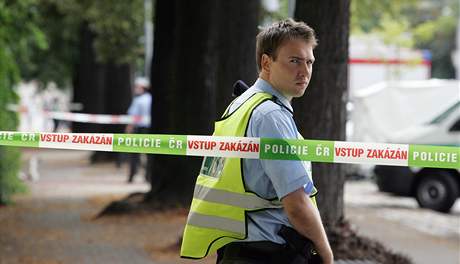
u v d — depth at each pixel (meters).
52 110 82.81
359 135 42.88
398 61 54.84
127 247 21.44
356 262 16.86
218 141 7.95
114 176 44.97
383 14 57.19
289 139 7.82
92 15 48.66
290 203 7.65
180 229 24.23
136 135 8.84
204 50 26.72
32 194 34.31
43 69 69.62
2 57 28.92
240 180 7.86
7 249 21.06
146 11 50.25
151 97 31.06
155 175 28.28
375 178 34.53
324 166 17.16
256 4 23.20
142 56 56.62
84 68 61.28
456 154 8.58
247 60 23.09
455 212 33.19
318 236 7.75
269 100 8.00
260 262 7.91
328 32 16.80
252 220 7.91
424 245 24.08
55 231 24.06
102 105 61.00
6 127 28.81
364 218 30.06
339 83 16.92
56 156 62.16
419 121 42.22
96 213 27.92
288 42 8.05
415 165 8.57
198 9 26.53
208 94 26.78
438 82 43.62
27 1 32.66
